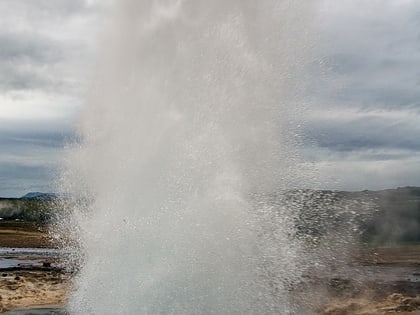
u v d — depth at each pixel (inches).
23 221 2952.8
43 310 742.5
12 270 1182.3
